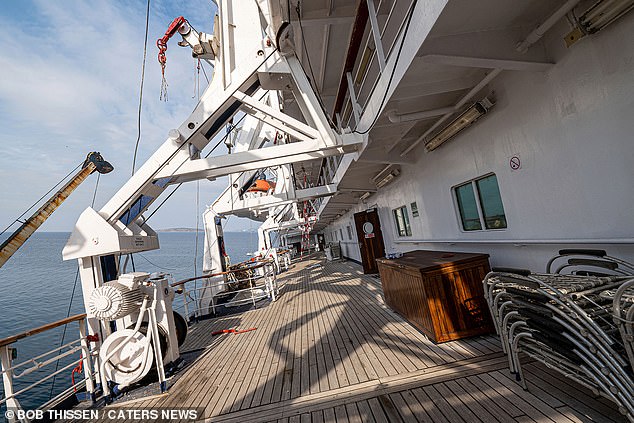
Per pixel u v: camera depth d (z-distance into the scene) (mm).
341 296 7215
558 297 1971
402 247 7492
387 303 5473
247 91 4777
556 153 2740
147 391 3711
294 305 7160
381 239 9391
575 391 2260
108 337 3740
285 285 10391
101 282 4098
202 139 4641
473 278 3619
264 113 4430
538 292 2059
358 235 9953
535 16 2426
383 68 3287
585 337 1774
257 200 8898
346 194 10141
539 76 2793
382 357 3453
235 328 6066
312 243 39000
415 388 2701
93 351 3770
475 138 3941
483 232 4098
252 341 5020
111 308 3670
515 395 2342
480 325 3564
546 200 2930
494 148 3592
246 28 4352
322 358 3762
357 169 6934
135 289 3998
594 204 2449
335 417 2514
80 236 3938
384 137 4480
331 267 13688
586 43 2312
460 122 3814
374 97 3773
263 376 3572
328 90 7602
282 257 16656
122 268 4863
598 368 1691
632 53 2023
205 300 7969
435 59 2473
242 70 4312
